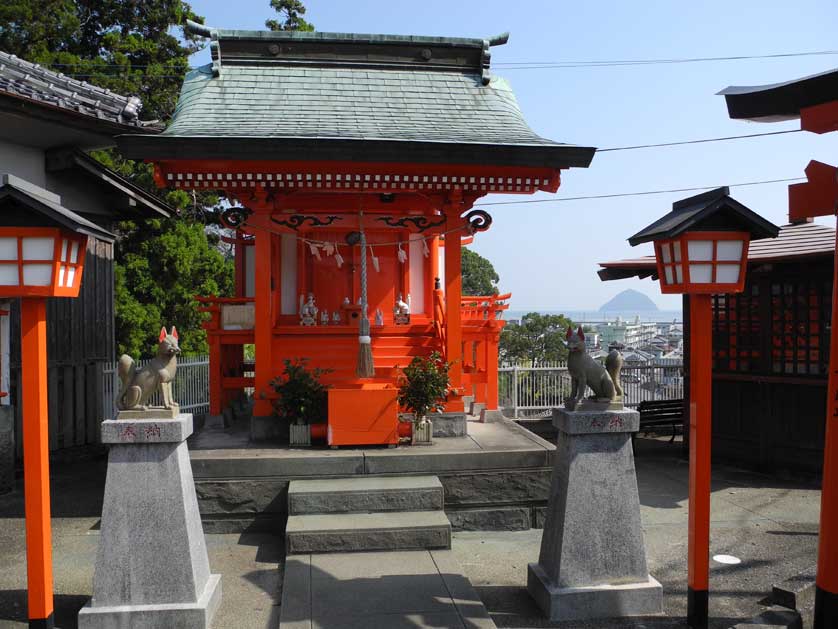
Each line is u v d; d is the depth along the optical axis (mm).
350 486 8008
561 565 5895
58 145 11867
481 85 11016
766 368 11328
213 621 5898
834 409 4855
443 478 8438
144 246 21234
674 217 5918
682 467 11984
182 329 22375
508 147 8742
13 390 11172
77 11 22625
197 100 9922
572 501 5945
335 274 12180
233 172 9000
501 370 15539
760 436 11438
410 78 10891
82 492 10227
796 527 8562
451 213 9945
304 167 8992
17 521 8812
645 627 5738
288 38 10695
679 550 7758
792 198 5262
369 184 9445
